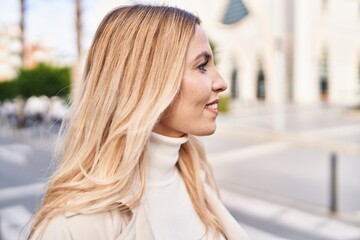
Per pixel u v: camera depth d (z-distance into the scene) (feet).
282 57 47.34
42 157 28.32
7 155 29.78
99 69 2.75
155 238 2.90
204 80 2.77
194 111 2.78
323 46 102.58
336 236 12.53
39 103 51.52
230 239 3.64
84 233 2.33
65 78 44.98
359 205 15.89
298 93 99.76
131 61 2.62
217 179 20.84
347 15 105.40
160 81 2.60
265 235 12.73
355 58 108.06
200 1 108.78
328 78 104.12
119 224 2.50
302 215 14.65
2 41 174.09
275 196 17.37
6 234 12.77
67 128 2.93
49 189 2.59
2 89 64.59
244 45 109.70
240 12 109.70
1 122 59.21
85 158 2.65
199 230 3.30
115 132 2.57
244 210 15.33
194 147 4.05
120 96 2.62
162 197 3.07
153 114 2.54
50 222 2.33
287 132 41.27
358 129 44.70
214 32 112.16
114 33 2.74
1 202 16.66
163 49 2.63
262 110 76.48
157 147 3.00
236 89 115.44
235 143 35.45
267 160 26.48
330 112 69.87
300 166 24.12
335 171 15.10
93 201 2.41
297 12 98.63
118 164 2.58
